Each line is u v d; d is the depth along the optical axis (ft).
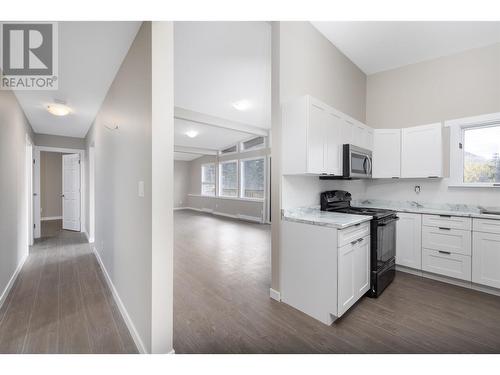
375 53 10.93
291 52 8.26
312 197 9.22
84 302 7.78
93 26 5.68
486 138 9.99
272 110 8.14
